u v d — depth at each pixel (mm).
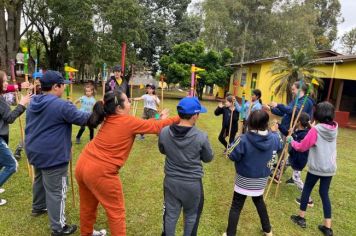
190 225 3006
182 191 2855
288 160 5426
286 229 3936
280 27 32188
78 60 28578
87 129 8750
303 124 4594
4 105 3611
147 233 3588
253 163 3172
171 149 2832
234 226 3400
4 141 3762
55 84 3168
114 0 20641
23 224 3574
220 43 31656
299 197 4941
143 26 25031
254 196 3344
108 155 2811
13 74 5164
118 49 21016
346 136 12211
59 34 26891
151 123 2918
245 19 32469
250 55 34281
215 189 5066
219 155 7184
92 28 20391
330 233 3834
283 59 16672
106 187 2816
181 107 2777
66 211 3938
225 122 6922
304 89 5039
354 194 5398
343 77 14992
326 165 3695
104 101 2867
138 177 5328
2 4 19328
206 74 22578
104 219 3799
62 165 3193
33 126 3121
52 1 19750
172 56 22812
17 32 21812
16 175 4965
